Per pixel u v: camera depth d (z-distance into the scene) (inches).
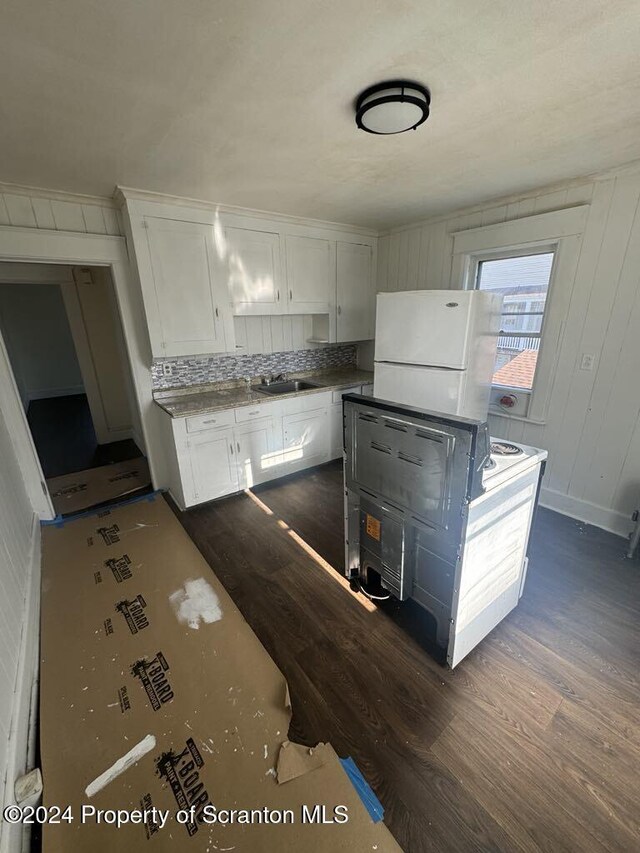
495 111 61.3
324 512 114.6
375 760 50.3
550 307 104.4
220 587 83.1
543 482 115.6
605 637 69.1
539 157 80.3
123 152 72.8
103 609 77.4
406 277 141.7
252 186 93.6
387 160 80.0
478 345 99.5
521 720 55.1
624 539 98.8
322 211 117.7
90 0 37.7
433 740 52.6
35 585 82.2
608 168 86.8
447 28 42.8
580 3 39.5
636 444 95.1
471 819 44.2
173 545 98.8
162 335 106.1
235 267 115.6
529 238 104.0
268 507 118.0
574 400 104.4
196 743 52.4
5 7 38.1
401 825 43.7
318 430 141.3
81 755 51.3
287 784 47.5
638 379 92.3
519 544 69.0
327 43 45.1
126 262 107.9
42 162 75.9
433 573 64.4
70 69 48.4
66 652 67.4
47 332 270.2
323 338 149.5
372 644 68.3
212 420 113.9
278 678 61.8
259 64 48.6
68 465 152.7
